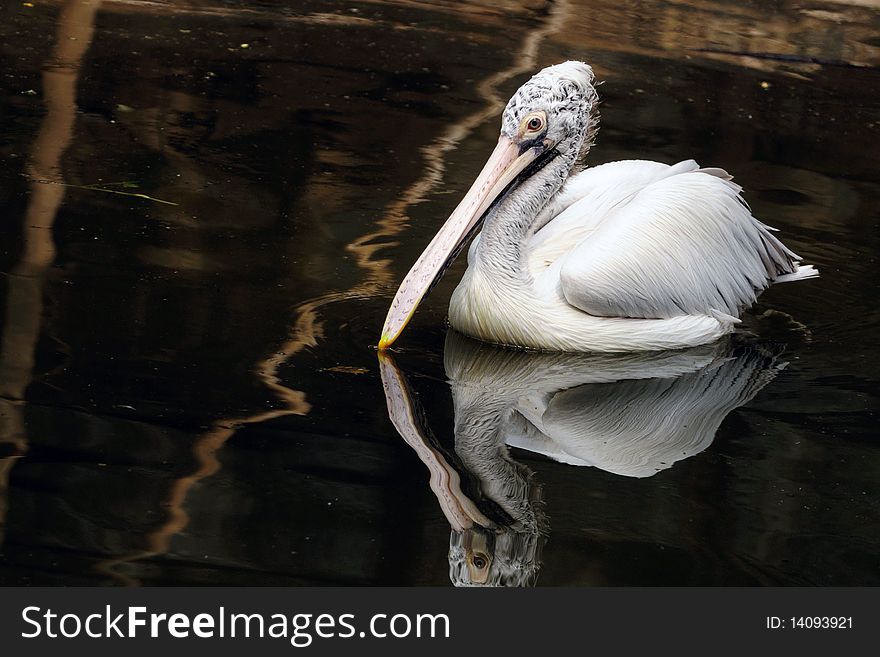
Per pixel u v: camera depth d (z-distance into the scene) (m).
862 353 6.36
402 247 7.09
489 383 5.79
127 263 6.40
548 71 6.33
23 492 4.33
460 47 11.26
